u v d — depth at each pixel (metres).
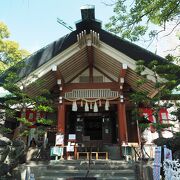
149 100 9.73
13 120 13.16
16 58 18.61
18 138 9.91
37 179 9.13
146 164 9.55
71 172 9.48
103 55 12.66
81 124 15.83
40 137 13.86
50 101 11.59
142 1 8.34
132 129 14.93
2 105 10.66
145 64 11.16
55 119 15.10
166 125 8.75
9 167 8.47
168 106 10.02
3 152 8.23
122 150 12.23
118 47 11.81
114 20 9.02
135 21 8.77
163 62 10.72
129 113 15.39
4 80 10.79
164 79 10.48
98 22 11.92
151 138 14.32
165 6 8.34
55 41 12.16
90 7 11.70
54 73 12.77
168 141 7.58
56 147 11.83
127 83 13.75
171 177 5.82
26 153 10.95
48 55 11.87
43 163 10.81
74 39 11.92
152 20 8.77
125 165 10.05
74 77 14.16
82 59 13.28
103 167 10.02
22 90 10.52
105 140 15.37
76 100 13.38
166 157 6.37
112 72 13.84
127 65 11.65
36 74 11.46
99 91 13.48
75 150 12.80
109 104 14.10
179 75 10.28
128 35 9.08
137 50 11.62
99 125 16.02
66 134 14.96
